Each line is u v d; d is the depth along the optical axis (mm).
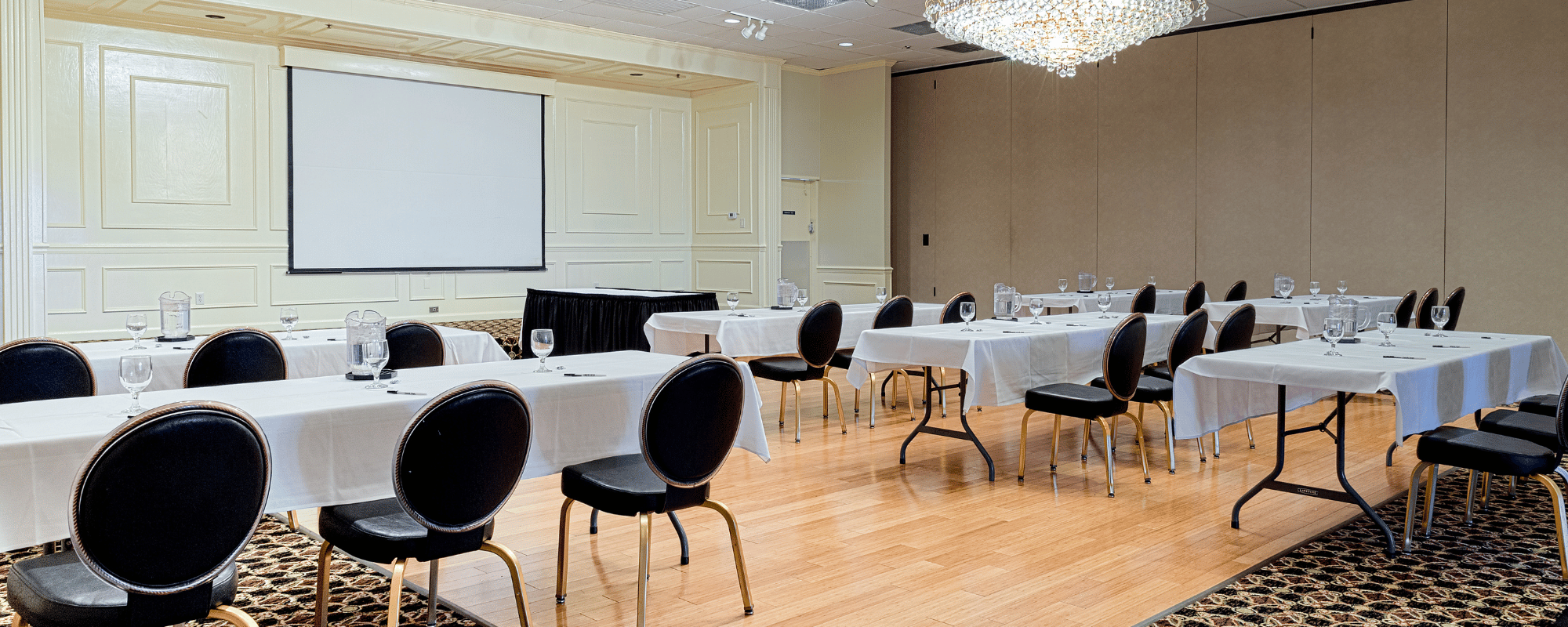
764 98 11227
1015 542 3807
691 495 2928
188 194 8594
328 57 9164
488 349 5391
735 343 5961
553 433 3137
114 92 8180
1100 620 3000
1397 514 4086
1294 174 9492
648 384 3385
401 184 9766
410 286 9914
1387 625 2896
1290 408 4348
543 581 3338
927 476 4910
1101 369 5383
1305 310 7105
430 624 2889
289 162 9055
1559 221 8148
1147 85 10391
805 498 4477
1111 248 10742
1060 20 6145
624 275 11555
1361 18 9031
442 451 2357
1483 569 3395
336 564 3449
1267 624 2916
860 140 11945
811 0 8758
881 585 3314
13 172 6559
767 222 11328
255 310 9000
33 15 6629
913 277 12461
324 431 2688
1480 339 4707
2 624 2641
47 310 7945
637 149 11562
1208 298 10086
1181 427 4078
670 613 3053
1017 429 6145
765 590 3266
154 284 8461
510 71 10422
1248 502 4367
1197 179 10102
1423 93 8734
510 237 10586
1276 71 9539
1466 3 8477
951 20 6551
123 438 1857
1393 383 3428
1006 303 5848
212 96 8672
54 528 2281
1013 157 11453
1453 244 8656
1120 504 4363
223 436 1979
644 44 10164
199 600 2035
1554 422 3871
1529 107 8227
